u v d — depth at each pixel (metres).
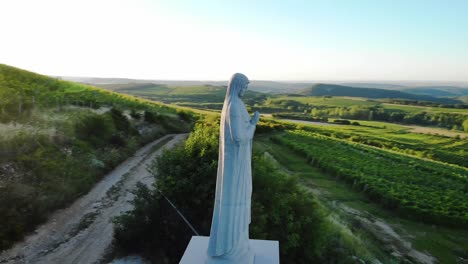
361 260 23.12
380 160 60.19
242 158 8.92
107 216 22.02
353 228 30.86
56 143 29.66
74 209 22.73
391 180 47.66
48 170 24.94
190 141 20.45
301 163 52.88
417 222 34.72
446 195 42.81
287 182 22.67
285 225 19.89
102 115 41.09
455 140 102.31
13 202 19.70
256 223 18.38
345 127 120.94
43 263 16.52
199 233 17.69
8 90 46.66
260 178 20.67
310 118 142.38
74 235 19.41
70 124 34.69
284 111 191.38
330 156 55.38
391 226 33.28
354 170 48.94
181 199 18.61
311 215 21.50
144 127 51.44
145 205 17.95
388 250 28.47
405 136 107.19
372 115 164.62
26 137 27.67
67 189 24.08
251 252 9.92
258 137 68.62
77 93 61.69
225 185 8.86
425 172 54.66
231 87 8.83
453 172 56.47
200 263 9.93
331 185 43.69
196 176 18.69
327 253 22.17
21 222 18.97
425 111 178.12
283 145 63.34
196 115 81.62
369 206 37.81
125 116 47.31
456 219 33.69
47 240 18.59
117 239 17.61
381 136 103.06
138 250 17.44
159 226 17.44
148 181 29.05
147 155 38.84
